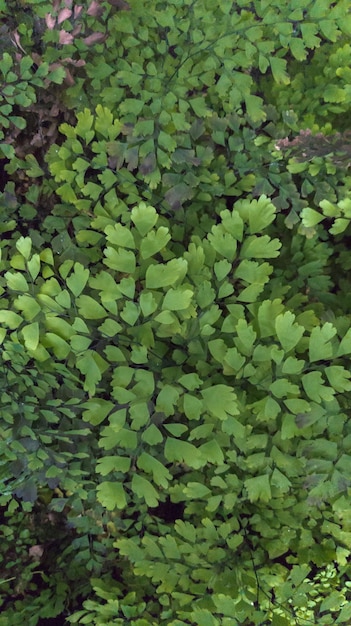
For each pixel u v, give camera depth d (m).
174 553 1.68
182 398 1.55
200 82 1.70
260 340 1.48
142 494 1.53
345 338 1.38
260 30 1.55
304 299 1.70
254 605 1.69
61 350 1.45
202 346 1.52
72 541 2.07
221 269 1.42
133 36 1.65
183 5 1.63
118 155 1.54
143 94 1.56
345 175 1.60
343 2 1.53
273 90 1.80
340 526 1.73
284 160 1.66
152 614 1.95
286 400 1.42
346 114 1.85
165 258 1.58
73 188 1.68
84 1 1.59
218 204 1.71
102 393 1.77
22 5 1.65
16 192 2.00
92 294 1.63
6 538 2.16
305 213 1.45
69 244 1.67
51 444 1.79
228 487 1.63
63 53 1.59
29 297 1.41
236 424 1.47
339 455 1.46
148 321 1.43
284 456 1.50
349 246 2.01
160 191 1.65
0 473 1.78
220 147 1.83
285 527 1.69
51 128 1.77
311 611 1.65
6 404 1.64
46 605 2.04
